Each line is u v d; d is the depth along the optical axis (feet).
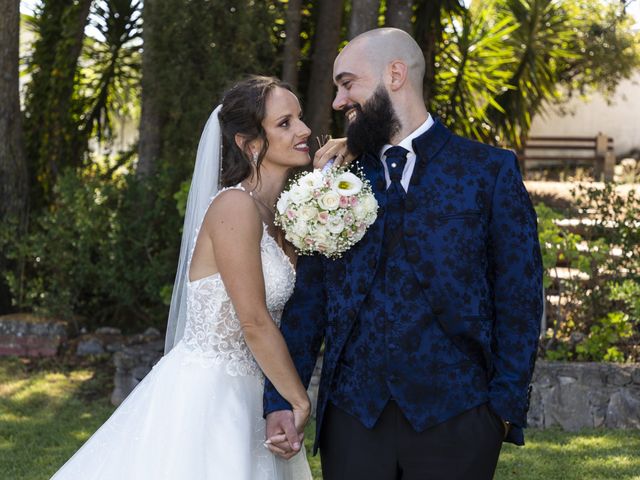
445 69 33.47
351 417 8.25
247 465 9.02
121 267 22.22
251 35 21.89
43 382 20.31
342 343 8.32
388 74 8.36
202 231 9.14
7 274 23.54
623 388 16.84
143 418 9.40
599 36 46.75
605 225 19.76
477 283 8.05
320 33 23.65
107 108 30.58
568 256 18.79
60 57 26.07
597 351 17.90
